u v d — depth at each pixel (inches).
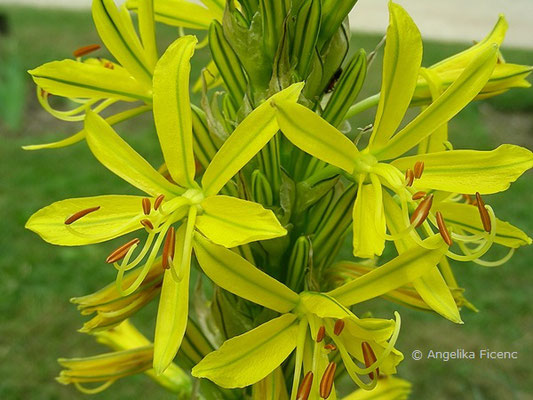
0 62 22.4
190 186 6.2
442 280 6.1
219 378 5.8
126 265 5.9
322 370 6.2
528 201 25.5
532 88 36.6
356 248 5.9
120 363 7.7
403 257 6.0
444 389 17.4
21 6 56.1
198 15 7.5
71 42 41.0
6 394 17.1
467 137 30.7
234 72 6.9
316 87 6.7
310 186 6.6
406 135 6.1
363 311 19.6
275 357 6.0
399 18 5.9
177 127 6.1
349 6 6.7
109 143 6.2
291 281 6.7
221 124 6.8
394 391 8.2
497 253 22.7
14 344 18.6
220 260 5.9
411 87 6.0
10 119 21.8
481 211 6.0
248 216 5.7
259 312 7.0
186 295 5.9
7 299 19.9
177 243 6.1
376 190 6.0
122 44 6.8
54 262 21.5
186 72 6.0
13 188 25.0
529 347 18.8
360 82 6.7
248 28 6.7
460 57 7.1
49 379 17.6
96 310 7.1
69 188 25.0
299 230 6.8
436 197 6.6
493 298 20.6
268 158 6.5
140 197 6.2
